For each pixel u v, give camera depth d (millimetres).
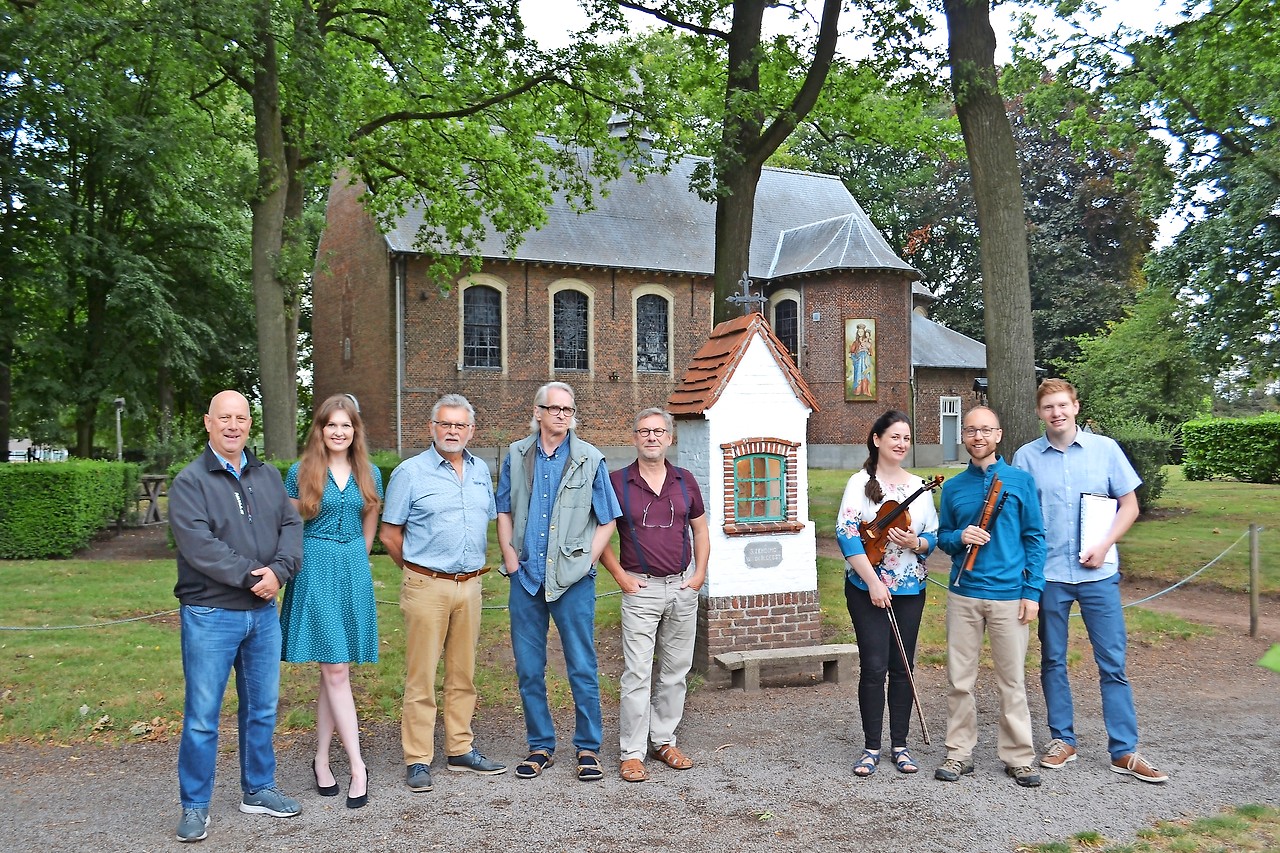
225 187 21391
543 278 27953
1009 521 4984
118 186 22891
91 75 17016
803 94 13773
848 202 36125
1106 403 29297
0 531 13219
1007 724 4984
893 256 30844
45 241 21641
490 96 18484
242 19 13492
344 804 4660
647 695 5137
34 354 22656
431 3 15516
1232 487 22016
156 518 17938
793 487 7164
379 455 14625
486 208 21781
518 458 5230
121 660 7297
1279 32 13672
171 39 13969
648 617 5156
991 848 4098
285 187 16734
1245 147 19125
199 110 21016
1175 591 10953
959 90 11055
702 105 16391
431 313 26281
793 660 6887
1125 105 18062
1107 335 35156
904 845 4137
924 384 33719
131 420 25656
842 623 8930
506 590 10883
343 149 16703
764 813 4520
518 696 6652
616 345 29141
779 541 7105
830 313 30406
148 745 5613
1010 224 10922
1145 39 14172
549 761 5242
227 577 4215
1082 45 14836
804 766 5211
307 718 6008
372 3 17578
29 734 5742
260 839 4242
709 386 6980
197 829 4219
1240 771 5094
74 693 6445
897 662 5145
